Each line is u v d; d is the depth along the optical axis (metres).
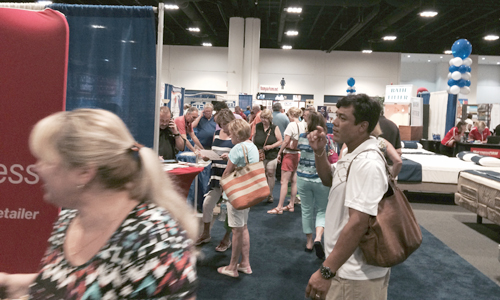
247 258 3.19
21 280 1.06
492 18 15.39
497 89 24.36
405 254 1.44
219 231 4.32
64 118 0.73
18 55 1.90
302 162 3.55
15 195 1.94
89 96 2.38
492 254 3.81
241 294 2.81
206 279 3.06
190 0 12.81
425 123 9.90
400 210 1.47
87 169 0.70
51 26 1.92
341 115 1.59
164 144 3.56
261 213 5.15
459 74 8.62
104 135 0.72
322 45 20.50
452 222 5.00
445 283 3.10
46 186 0.73
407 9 12.31
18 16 1.89
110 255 0.68
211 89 21.31
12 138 1.91
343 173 1.54
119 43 2.37
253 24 17.19
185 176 2.50
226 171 2.96
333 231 1.56
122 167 0.73
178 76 21.34
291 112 5.02
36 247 1.96
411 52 20.67
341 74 21.17
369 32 19.47
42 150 0.71
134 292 0.66
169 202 0.80
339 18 16.66
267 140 5.35
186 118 4.57
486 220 5.13
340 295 1.52
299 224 4.65
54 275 0.72
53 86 1.93
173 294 0.67
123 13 2.35
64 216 0.85
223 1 15.28
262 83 21.38
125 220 0.72
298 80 21.27
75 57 2.36
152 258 0.67
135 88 2.39
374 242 1.42
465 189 4.84
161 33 2.35
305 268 3.32
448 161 6.31
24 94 1.91
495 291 2.96
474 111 12.40
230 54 17.20
